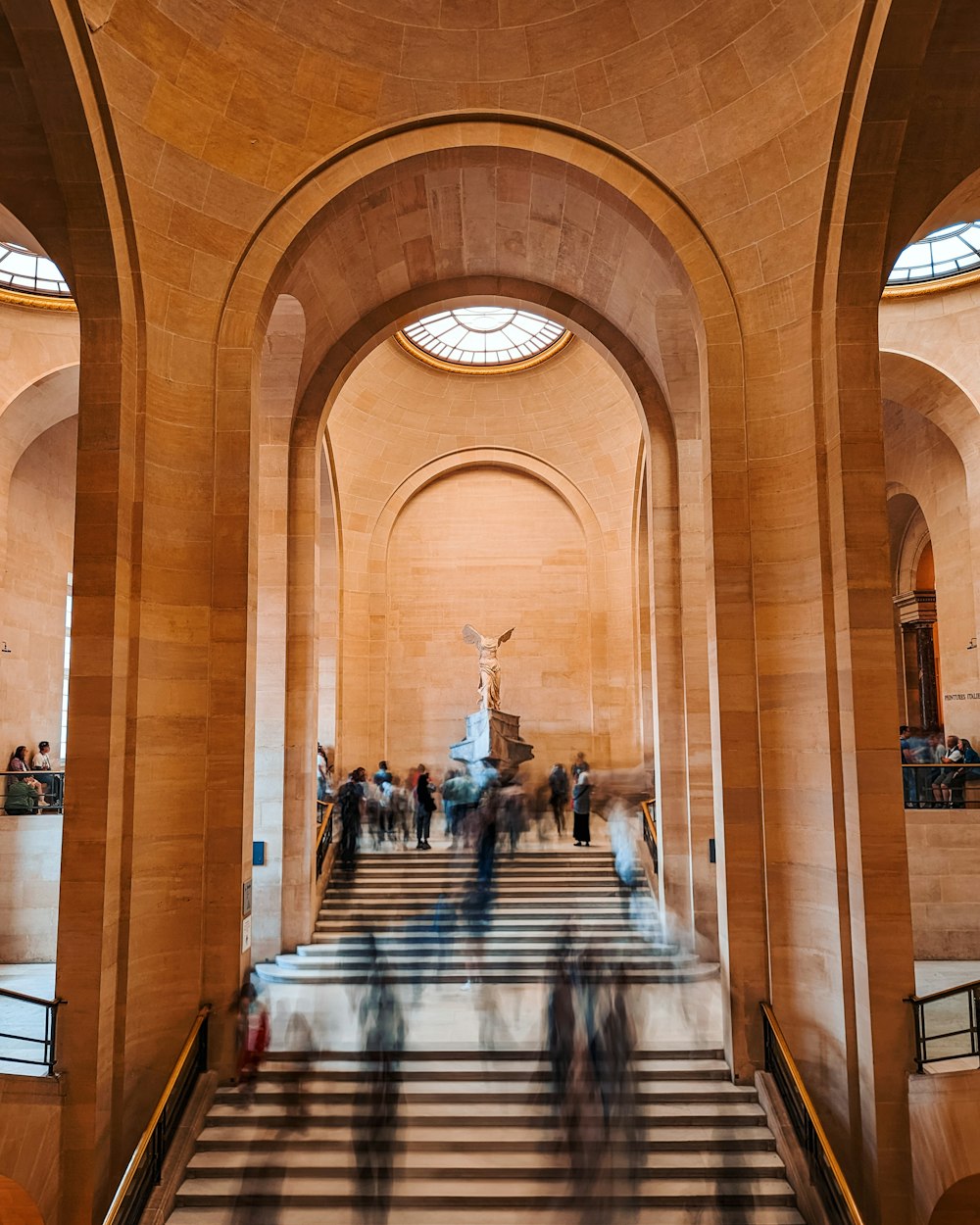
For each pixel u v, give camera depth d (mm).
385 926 13242
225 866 9547
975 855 13617
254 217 10047
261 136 9961
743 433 10000
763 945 9438
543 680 22031
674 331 12227
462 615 22266
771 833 9516
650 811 15586
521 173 10789
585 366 19828
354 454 20812
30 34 8109
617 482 21203
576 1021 7938
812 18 9000
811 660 9500
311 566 13383
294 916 12750
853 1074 8703
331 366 13531
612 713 21172
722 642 9812
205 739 9656
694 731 12945
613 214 10711
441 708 22000
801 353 9766
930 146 9188
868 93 8594
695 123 9938
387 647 21969
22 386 14484
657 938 12656
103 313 9320
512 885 14516
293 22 9500
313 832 13195
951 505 17062
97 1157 8305
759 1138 8469
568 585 22234
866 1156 8469
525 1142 8328
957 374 14789
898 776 8734
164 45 9094
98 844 8633
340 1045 9758
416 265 12773
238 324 10055
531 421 21266
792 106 9430
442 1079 9234
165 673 9555
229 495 9914
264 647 13172
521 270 13164
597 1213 7469
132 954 8953
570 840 17234
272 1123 8758
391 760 21812
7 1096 8070
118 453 9180
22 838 14141
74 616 8953
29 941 13984
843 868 9000
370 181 10398
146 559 9453
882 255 9297
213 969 9406
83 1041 8367
